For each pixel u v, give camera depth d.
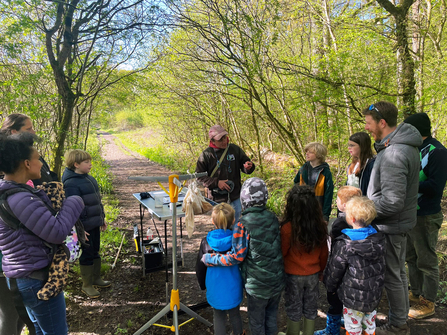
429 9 6.43
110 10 4.68
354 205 2.10
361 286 2.07
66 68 4.93
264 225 2.15
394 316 2.40
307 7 6.76
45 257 1.72
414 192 2.25
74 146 6.39
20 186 1.70
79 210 1.90
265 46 5.33
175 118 11.64
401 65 5.06
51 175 2.88
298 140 6.63
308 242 2.13
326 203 3.20
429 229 2.57
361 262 2.07
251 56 5.42
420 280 2.78
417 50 5.99
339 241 2.18
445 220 4.50
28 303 1.73
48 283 1.71
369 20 5.83
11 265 1.67
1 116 4.98
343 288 2.15
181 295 3.26
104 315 2.94
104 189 8.59
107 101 8.62
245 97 7.09
